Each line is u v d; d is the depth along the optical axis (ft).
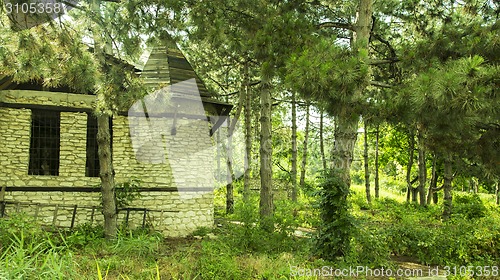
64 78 29.19
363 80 24.44
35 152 46.32
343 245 32.76
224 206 79.82
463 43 29.01
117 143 48.06
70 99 47.06
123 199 46.34
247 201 39.86
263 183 48.11
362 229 33.45
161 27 38.17
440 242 34.50
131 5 37.60
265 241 36.81
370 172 139.74
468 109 21.67
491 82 21.77
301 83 25.05
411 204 79.97
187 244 38.14
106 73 35.65
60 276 19.72
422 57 30.35
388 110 25.81
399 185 129.59
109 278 25.66
